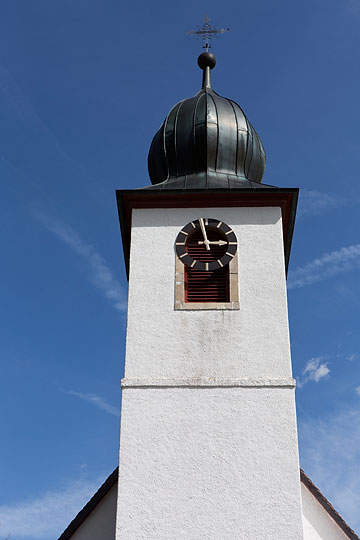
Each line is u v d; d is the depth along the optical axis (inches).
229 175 1006.4
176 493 776.3
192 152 1012.5
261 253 912.3
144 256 912.3
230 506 769.6
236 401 820.6
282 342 852.6
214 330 860.6
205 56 1119.0
